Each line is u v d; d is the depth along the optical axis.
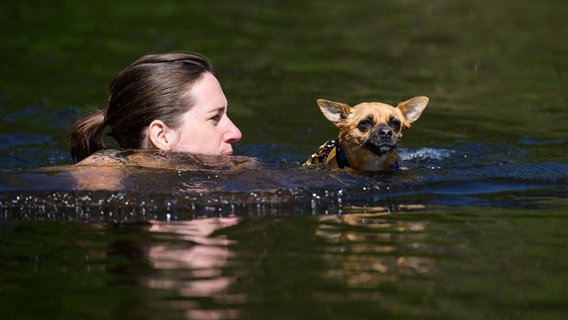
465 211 7.43
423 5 25.16
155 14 22.95
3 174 7.95
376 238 6.61
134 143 8.55
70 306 5.17
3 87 14.77
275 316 4.98
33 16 22.23
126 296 5.34
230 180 7.86
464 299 5.28
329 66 16.80
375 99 13.88
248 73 16.09
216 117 8.58
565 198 7.88
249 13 23.41
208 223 7.03
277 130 11.96
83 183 7.60
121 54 17.78
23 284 5.62
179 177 7.82
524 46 18.73
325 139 11.49
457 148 10.77
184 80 8.34
